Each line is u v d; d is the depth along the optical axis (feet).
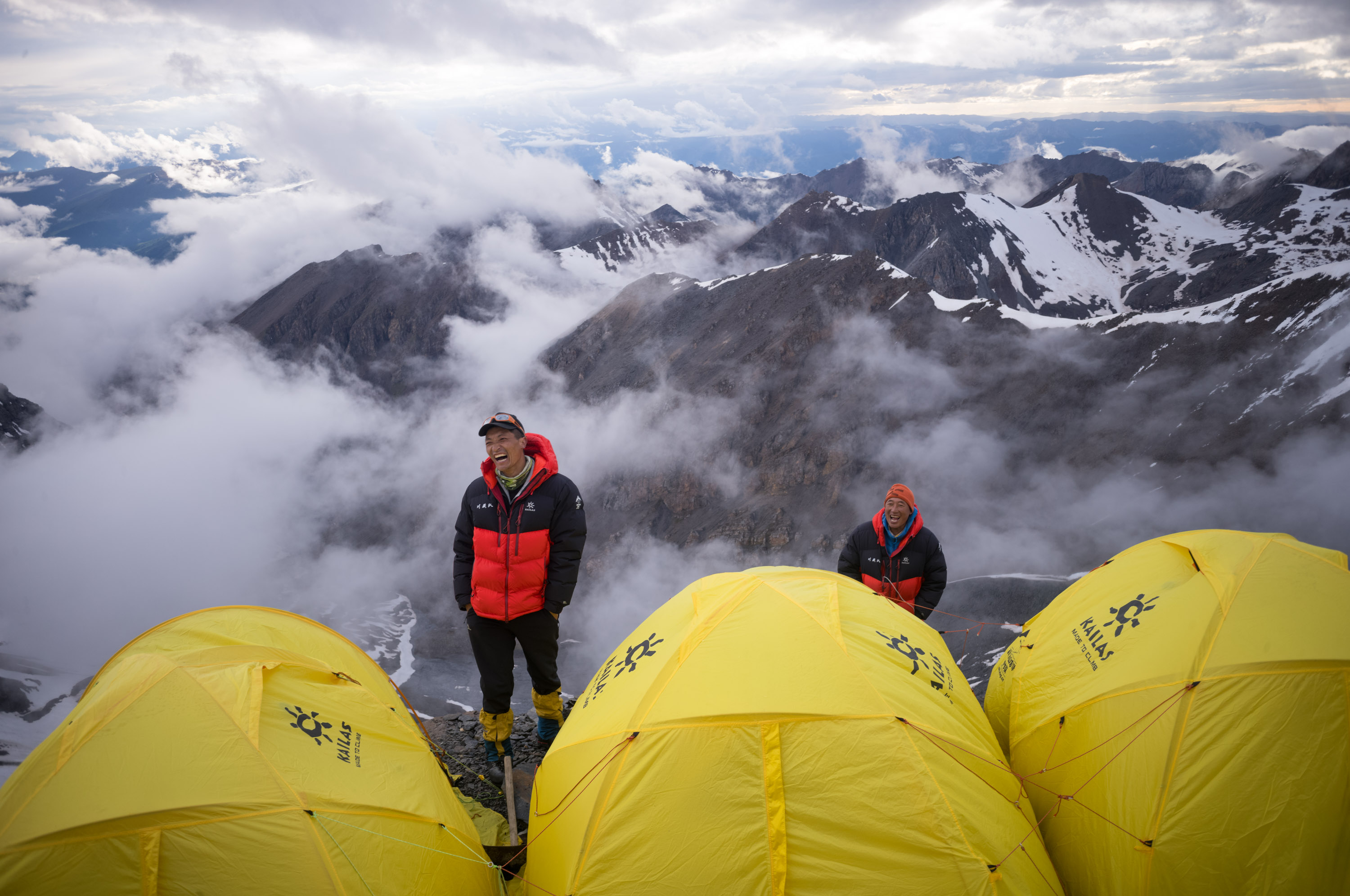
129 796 11.78
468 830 15.56
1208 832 13.11
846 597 17.56
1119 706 15.52
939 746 14.11
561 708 21.94
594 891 12.95
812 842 12.78
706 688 14.52
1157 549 19.24
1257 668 14.07
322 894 11.93
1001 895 12.45
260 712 13.78
